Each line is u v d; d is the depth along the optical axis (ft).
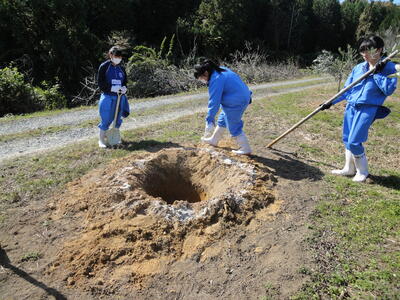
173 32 86.58
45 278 10.27
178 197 17.02
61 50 58.70
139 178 15.25
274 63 84.07
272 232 12.09
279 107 31.42
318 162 18.30
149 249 11.09
